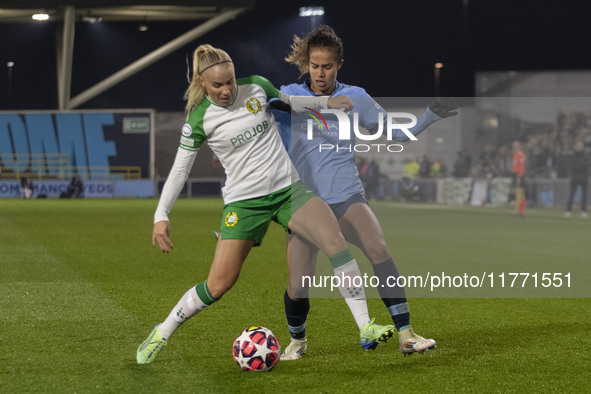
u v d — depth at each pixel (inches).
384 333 262.8
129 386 251.3
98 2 2060.8
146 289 462.3
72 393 243.0
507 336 336.5
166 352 300.0
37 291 450.6
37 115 2143.2
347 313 387.9
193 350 303.7
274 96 277.9
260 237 274.2
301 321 293.4
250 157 267.7
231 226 269.9
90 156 2159.2
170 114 2309.3
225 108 265.3
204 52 259.4
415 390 249.0
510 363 285.7
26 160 2146.9
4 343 313.0
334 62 289.1
